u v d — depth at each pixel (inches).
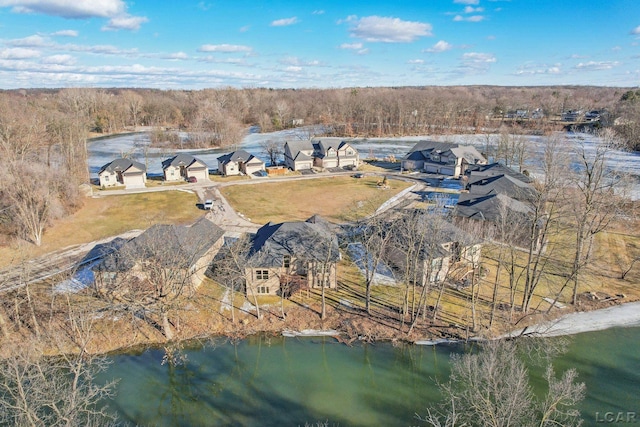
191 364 1384.1
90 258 1952.5
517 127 6658.5
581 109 7618.1
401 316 1561.3
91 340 1441.9
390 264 1941.4
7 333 1376.7
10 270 1653.5
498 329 1504.7
